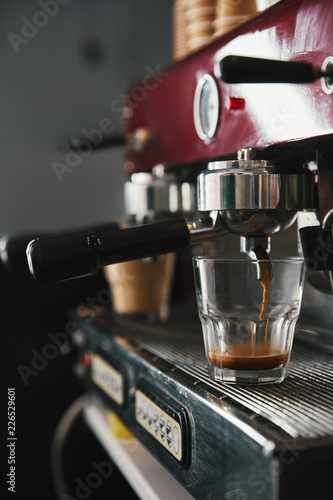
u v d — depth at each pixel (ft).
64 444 2.93
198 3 2.43
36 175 4.27
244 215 1.72
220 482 1.46
